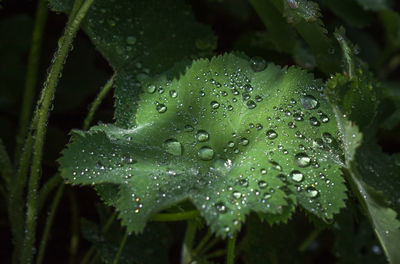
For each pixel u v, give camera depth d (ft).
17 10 1.46
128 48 1.18
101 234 1.17
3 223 1.33
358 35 1.63
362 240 1.28
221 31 1.54
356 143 0.98
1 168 1.15
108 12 1.18
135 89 1.15
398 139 1.39
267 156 1.02
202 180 1.00
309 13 1.05
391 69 1.73
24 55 1.44
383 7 1.36
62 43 1.05
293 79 1.06
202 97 1.06
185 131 1.05
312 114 1.05
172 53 1.19
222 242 1.36
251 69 1.08
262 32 1.27
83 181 0.99
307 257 1.27
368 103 1.05
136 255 1.18
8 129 1.36
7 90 1.39
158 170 1.01
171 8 1.22
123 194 0.98
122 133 1.05
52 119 1.42
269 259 1.23
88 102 1.44
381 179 1.06
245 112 1.05
